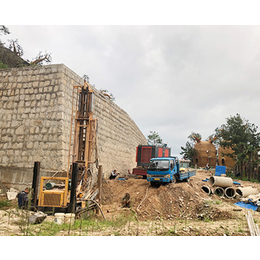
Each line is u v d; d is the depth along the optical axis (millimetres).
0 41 26938
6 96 15234
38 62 24969
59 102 14344
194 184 18047
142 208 12797
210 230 8281
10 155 14359
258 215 11859
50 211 8977
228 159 44031
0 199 12898
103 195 15578
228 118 34031
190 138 52438
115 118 23531
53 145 13930
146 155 21781
